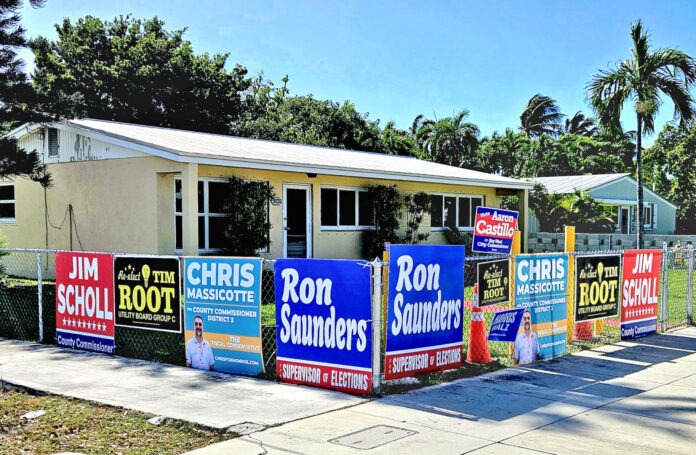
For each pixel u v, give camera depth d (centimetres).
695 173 4122
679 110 2027
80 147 1620
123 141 1483
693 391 696
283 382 719
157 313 838
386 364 679
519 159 4288
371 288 656
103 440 544
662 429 564
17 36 1400
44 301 1030
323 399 648
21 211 1802
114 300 879
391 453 500
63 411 622
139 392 680
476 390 689
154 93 3394
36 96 1444
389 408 619
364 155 2278
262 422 573
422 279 713
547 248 2639
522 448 513
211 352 782
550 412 612
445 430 556
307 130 3853
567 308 916
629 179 3431
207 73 3625
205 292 784
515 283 827
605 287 972
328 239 1814
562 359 859
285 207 1706
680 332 1077
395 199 1978
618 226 3406
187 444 532
